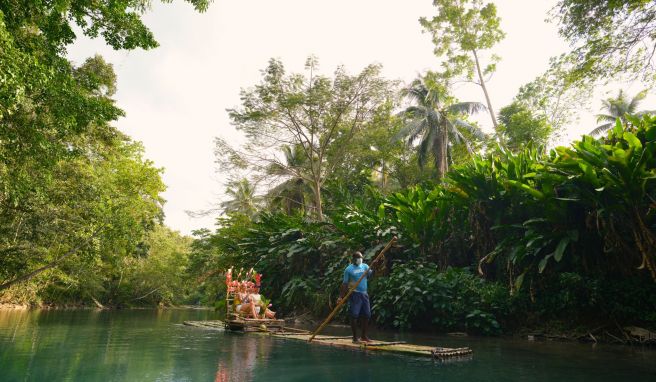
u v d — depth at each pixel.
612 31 10.86
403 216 9.39
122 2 7.74
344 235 11.33
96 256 13.64
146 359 3.84
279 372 3.26
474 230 8.86
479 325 7.46
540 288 7.55
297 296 11.77
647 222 6.26
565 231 6.89
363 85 18.14
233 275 14.84
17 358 3.82
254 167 19.61
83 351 4.38
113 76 15.60
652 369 3.67
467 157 22.25
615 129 6.78
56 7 7.00
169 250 41.06
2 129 7.51
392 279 8.55
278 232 13.28
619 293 6.64
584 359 4.33
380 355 4.39
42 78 5.98
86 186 12.61
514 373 3.40
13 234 12.23
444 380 3.05
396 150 23.69
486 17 21.30
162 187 16.69
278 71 18.00
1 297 21.91
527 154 8.30
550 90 15.87
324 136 19.94
